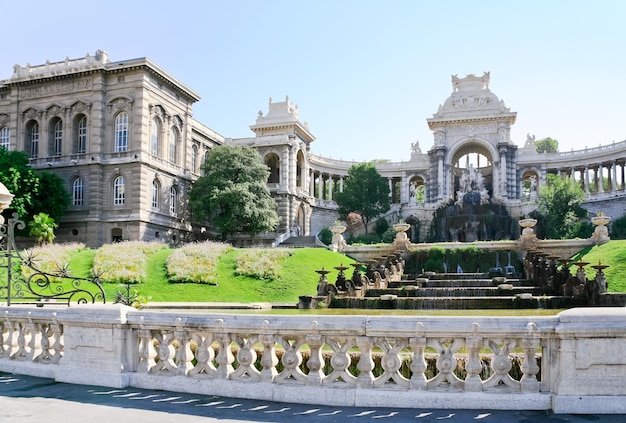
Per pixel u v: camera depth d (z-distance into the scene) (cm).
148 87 7300
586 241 5025
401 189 11481
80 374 1175
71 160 7294
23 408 972
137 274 4062
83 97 7344
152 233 7300
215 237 8975
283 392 1014
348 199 9944
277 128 9675
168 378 1103
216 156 7750
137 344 1159
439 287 3697
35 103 7575
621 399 894
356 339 997
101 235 7125
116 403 1003
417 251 5359
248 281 4141
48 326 1284
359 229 10444
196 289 3953
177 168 8050
